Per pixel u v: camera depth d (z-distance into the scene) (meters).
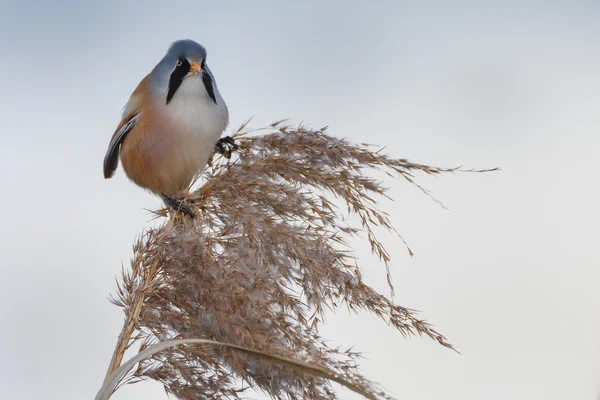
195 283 5.75
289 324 5.48
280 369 5.39
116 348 5.78
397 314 5.71
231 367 5.57
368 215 6.20
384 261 6.01
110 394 4.71
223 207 6.27
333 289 5.73
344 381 4.31
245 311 5.57
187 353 5.71
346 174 6.29
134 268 6.04
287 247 5.84
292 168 6.45
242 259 5.85
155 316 5.77
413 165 6.26
